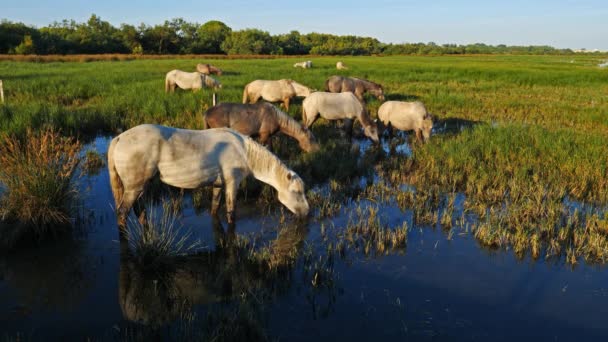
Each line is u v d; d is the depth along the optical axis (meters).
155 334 3.82
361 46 109.88
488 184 8.22
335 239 5.94
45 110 11.31
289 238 5.91
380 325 4.05
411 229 6.34
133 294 4.49
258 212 6.80
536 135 10.52
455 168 9.12
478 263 5.33
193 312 4.19
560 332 4.01
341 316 4.18
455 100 18.17
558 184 8.09
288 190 6.21
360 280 4.87
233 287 4.68
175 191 7.36
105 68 31.03
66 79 20.86
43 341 3.68
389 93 20.58
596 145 9.87
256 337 3.81
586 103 19.11
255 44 82.81
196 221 6.35
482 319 4.19
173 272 4.96
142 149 5.11
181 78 18.09
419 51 115.00
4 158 6.04
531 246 5.75
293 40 101.31
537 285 4.82
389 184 8.41
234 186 5.89
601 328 4.07
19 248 5.30
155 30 76.69
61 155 6.36
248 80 23.41
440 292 4.64
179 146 5.32
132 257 5.21
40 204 5.48
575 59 84.38
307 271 5.00
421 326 4.05
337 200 7.36
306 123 11.91
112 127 11.99
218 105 8.65
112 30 78.81
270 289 4.62
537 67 45.50
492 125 12.67
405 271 5.09
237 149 5.84
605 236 5.99
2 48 55.00
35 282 4.60
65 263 5.02
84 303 4.29
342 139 11.71
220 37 86.94
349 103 11.49
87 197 6.98
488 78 30.44
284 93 14.58
